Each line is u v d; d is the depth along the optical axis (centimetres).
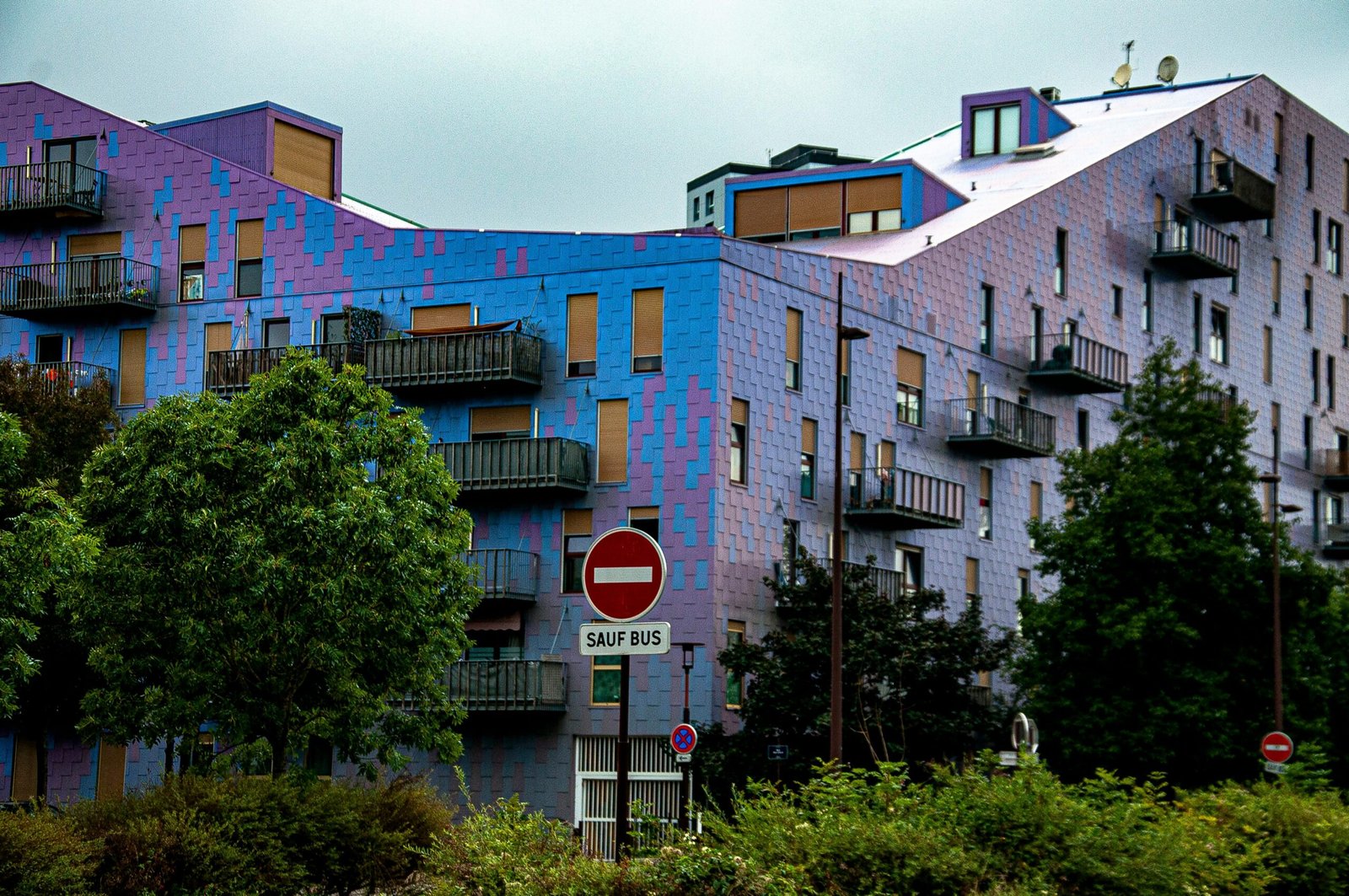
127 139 5906
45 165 5916
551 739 5066
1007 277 6244
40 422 5041
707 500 5000
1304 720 4862
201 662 3688
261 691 3659
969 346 6028
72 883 1909
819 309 5425
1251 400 7769
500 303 5338
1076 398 6606
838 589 3947
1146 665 4775
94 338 5878
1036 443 6175
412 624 3719
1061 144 7275
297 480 3675
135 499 3691
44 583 3303
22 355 5469
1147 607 4759
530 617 5169
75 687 4778
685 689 4722
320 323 5559
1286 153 8225
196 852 2084
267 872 2173
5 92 6053
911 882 1470
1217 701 4709
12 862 1850
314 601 3547
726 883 1391
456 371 5234
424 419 5403
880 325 5634
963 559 5972
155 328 5791
